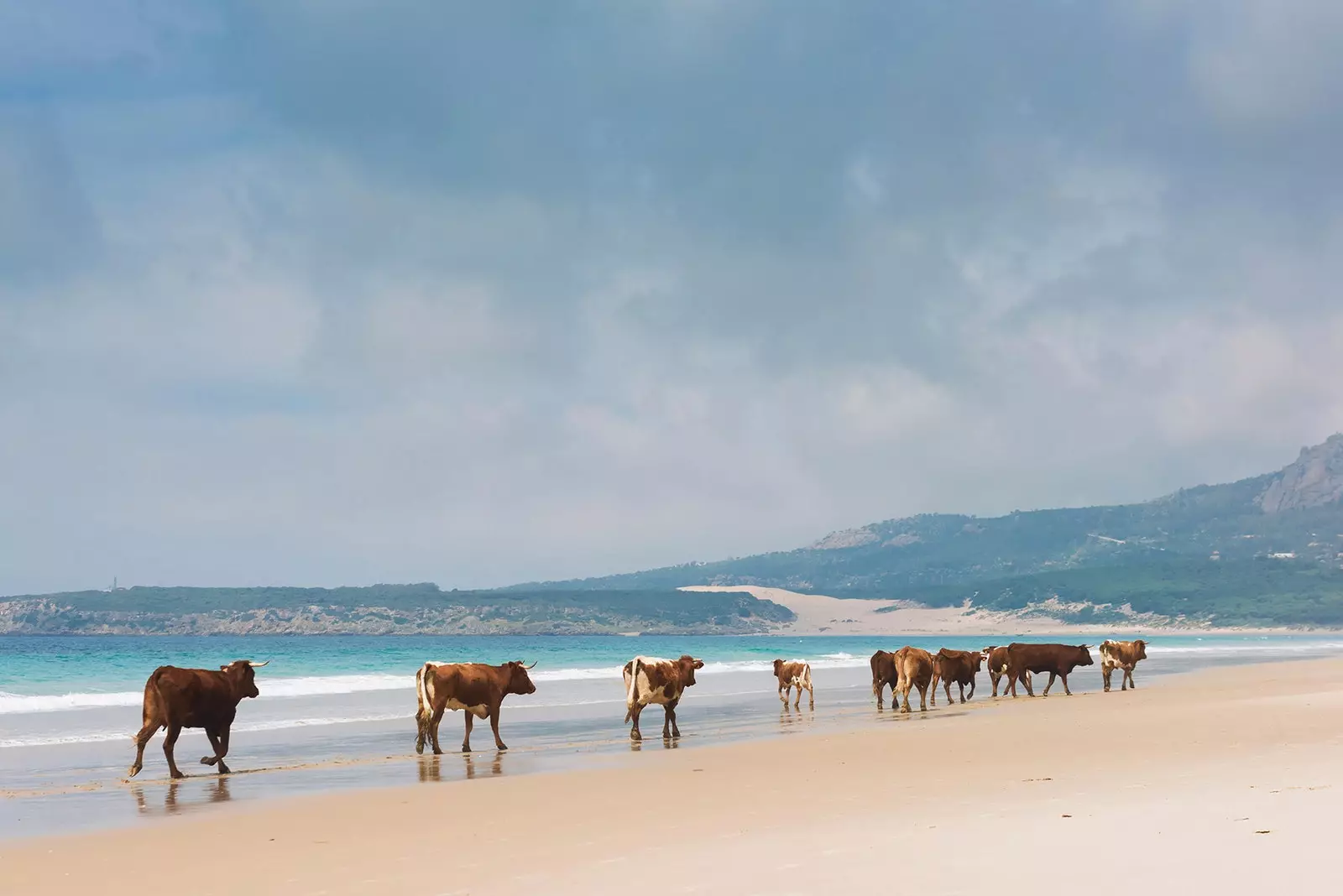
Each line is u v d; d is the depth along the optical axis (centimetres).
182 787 1611
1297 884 703
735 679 5203
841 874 816
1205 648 12375
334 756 2055
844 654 11150
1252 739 1734
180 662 8269
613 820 1180
